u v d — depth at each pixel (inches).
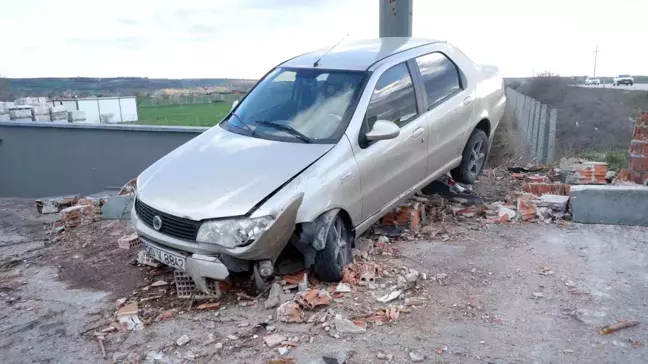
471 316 154.2
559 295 163.8
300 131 188.7
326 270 173.5
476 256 194.9
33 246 240.1
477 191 268.5
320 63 216.5
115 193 343.9
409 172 209.0
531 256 192.4
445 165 236.1
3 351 150.7
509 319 151.7
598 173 264.8
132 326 159.0
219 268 156.7
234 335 149.9
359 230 188.7
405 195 212.1
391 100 203.3
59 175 405.4
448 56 244.4
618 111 1013.2
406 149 203.8
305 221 163.8
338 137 181.9
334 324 151.2
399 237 216.5
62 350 149.8
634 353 133.6
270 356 139.1
